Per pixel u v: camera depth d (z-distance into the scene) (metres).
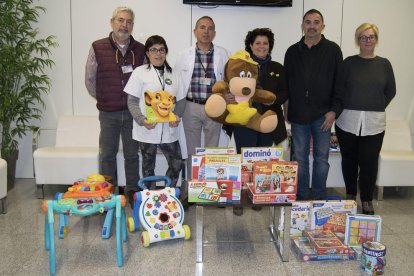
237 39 4.32
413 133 4.53
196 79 3.32
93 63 3.40
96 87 3.46
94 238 2.85
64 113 4.45
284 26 4.30
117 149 3.58
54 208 2.37
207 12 4.27
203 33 3.22
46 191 4.04
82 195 2.52
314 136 3.28
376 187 3.89
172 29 4.29
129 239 2.84
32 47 4.02
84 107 4.44
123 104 3.39
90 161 3.69
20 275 2.29
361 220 2.61
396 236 2.92
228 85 2.85
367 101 3.24
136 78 3.10
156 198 2.82
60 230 2.82
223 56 3.36
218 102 2.70
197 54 3.32
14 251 2.61
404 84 4.45
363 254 2.38
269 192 2.43
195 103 3.33
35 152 3.72
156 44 3.06
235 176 2.47
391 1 4.29
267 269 2.39
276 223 3.10
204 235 2.91
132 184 3.59
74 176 3.71
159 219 2.75
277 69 3.15
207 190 2.43
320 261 2.51
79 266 2.41
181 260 2.51
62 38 4.29
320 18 3.05
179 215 2.82
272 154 2.70
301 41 3.19
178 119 3.13
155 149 3.28
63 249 2.66
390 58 4.40
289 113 3.29
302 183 3.34
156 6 4.25
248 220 3.24
